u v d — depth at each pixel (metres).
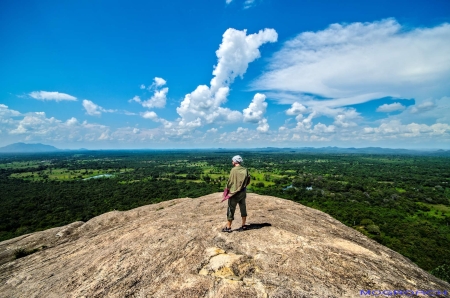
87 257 6.77
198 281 4.43
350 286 4.14
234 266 4.84
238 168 6.53
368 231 45.72
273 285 4.16
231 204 6.61
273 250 5.46
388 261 5.38
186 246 5.97
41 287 5.49
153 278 4.72
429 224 48.31
